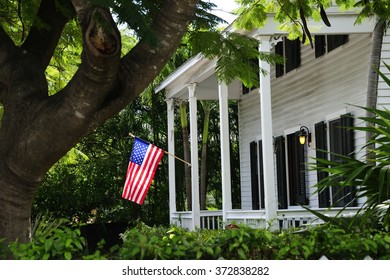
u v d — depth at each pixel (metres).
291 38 11.70
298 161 17.02
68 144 6.84
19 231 7.30
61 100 6.73
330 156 15.39
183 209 27.62
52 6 8.41
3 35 7.84
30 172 7.10
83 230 14.53
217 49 8.35
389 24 11.92
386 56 13.46
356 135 14.38
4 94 7.75
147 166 14.68
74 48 11.03
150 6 7.00
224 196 15.72
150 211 26.59
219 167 28.69
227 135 16.02
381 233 5.89
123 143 26.58
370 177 6.27
